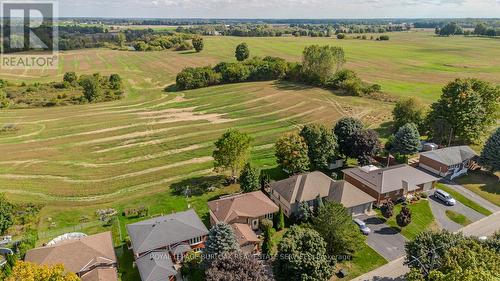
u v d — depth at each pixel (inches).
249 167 2433.6
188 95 5093.5
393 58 7514.8
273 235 2044.8
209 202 2207.2
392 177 2410.2
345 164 2874.0
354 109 4229.8
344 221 1828.2
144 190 2561.5
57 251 1723.7
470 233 2057.1
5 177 2758.4
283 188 2272.4
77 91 5177.2
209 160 3024.1
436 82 5492.1
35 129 3782.0
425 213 2246.6
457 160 2696.9
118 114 4279.0
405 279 1716.3
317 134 2647.6
